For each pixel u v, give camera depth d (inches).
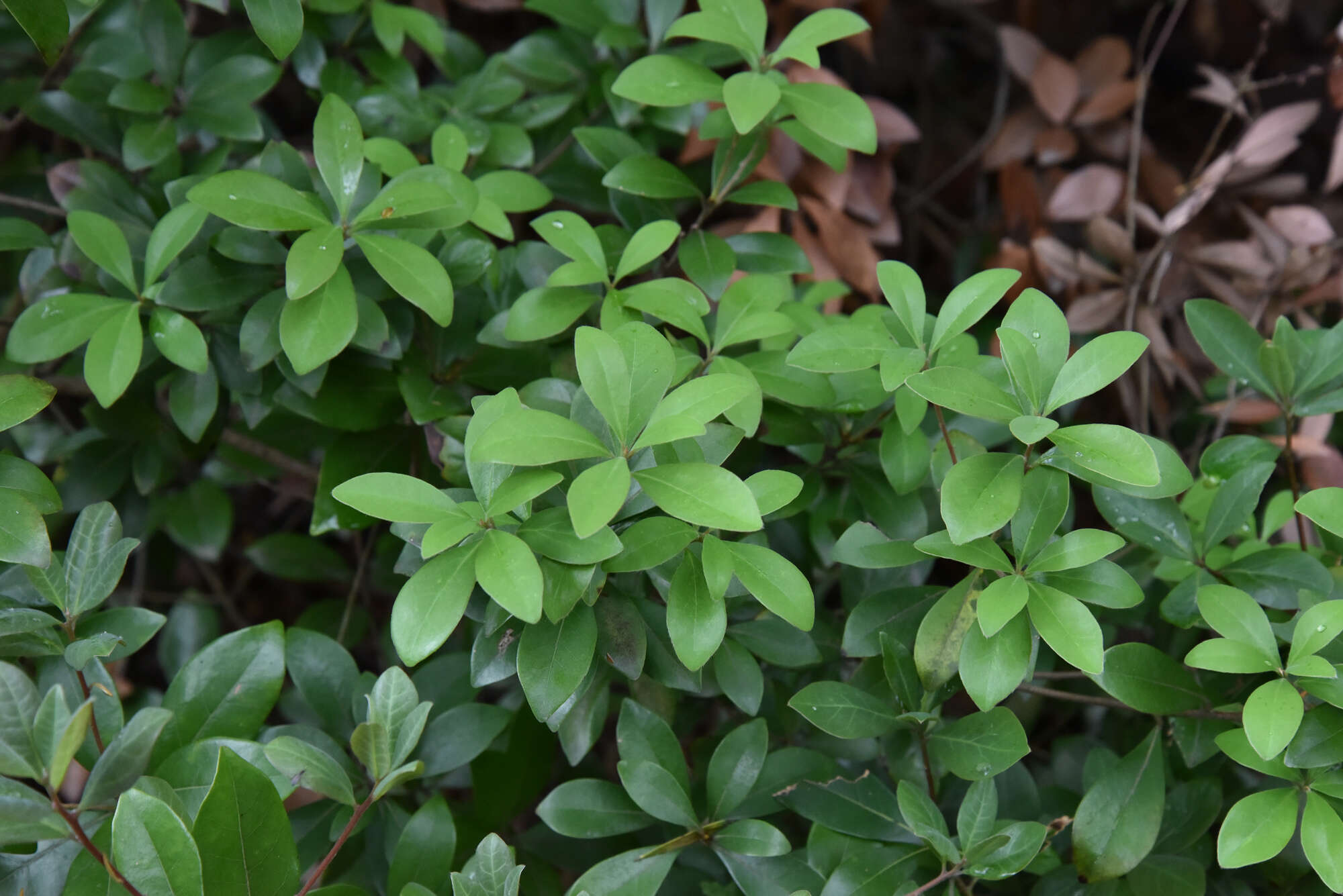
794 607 57.0
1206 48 95.2
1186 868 59.3
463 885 56.5
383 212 59.1
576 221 61.1
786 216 76.0
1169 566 61.2
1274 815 57.0
